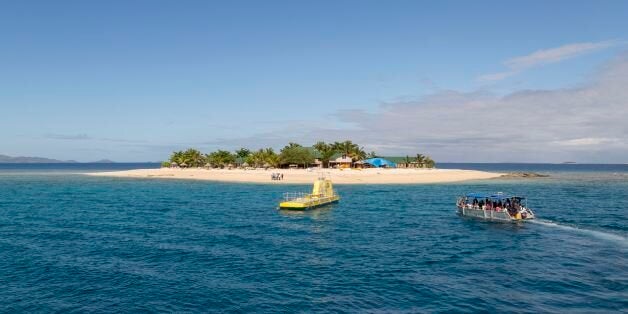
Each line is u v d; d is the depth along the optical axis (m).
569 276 28.36
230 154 192.50
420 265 31.00
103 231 43.97
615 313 21.80
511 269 30.02
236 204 70.31
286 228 46.88
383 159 176.38
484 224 49.69
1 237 40.59
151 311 21.91
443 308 22.47
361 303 23.12
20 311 22.03
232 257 32.91
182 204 69.81
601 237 41.84
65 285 25.95
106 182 132.12
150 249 35.53
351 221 52.28
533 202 72.31
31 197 82.00
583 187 109.81
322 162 172.75
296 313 21.66
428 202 73.94
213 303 22.98
